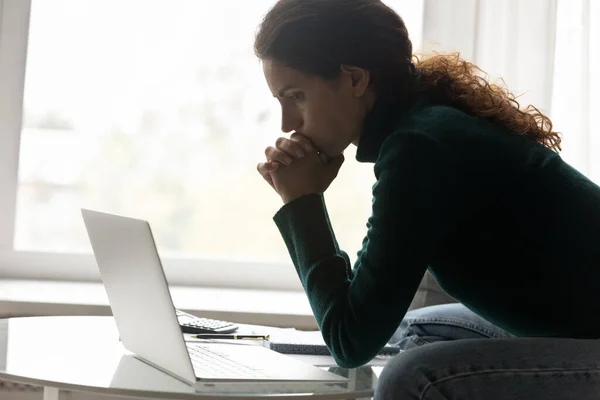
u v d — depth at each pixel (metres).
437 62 1.79
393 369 1.34
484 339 1.38
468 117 1.62
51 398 1.67
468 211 1.51
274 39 1.65
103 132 3.34
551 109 3.11
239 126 3.39
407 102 1.70
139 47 3.34
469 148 1.52
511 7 3.06
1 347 1.72
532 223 1.50
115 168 3.35
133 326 1.64
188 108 3.37
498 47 3.08
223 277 3.38
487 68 3.09
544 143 1.72
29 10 3.24
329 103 1.67
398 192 1.49
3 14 3.22
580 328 1.47
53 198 3.32
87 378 1.47
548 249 1.48
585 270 1.46
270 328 2.14
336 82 1.66
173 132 3.37
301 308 2.96
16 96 3.24
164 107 3.36
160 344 1.52
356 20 1.67
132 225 1.51
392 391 1.32
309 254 1.63
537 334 1.52
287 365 1.59
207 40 3.36
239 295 3.19
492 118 1.66
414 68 1.75
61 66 3.30
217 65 3.37
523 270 1.49
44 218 3.32
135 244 1.51
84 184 3.34
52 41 3.29
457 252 1.55
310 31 1.64
